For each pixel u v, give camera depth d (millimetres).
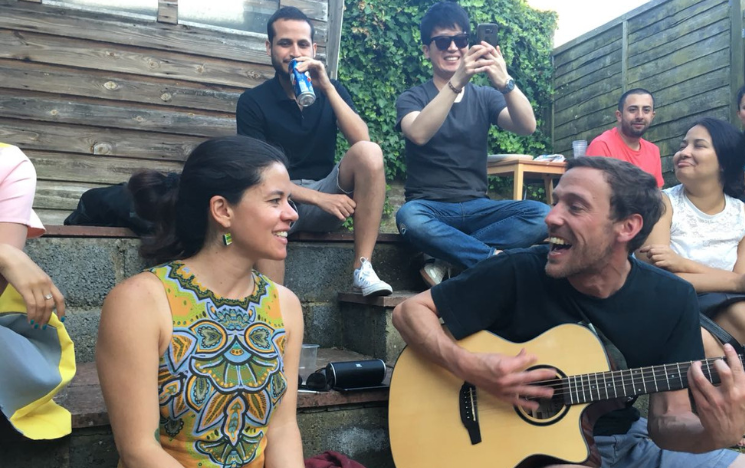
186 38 4367
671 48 5688
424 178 3084
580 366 1794
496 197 7039
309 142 3051
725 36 5137
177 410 1281
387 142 6547
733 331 2285
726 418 1546
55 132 4070
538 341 1845
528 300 1879
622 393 1748
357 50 6395
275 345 1411
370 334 2609
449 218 2926
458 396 1865
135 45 4238
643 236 1755
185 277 1350
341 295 2812
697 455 1889
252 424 1354
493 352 1854
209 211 1366
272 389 1376
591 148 4473
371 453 2061
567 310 1868
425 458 1846
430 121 2945
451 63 3268
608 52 6500
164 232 1508
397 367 1937
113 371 1246
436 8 3311
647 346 1800
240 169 1343
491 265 1897
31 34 3984
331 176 2803
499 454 1798
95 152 4172
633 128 4262
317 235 2812
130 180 2373
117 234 2498
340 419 2020
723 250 2551
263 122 2996
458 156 3076
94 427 1672
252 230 1353
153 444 1230
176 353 1284
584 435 1767
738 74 4984
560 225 1746
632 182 1712
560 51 7195
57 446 1630
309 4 4746
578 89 6949
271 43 3021
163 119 4336
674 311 1793
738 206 2607
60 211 4125
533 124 3088
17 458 1593
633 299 1810
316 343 2807
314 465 1737
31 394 1506
